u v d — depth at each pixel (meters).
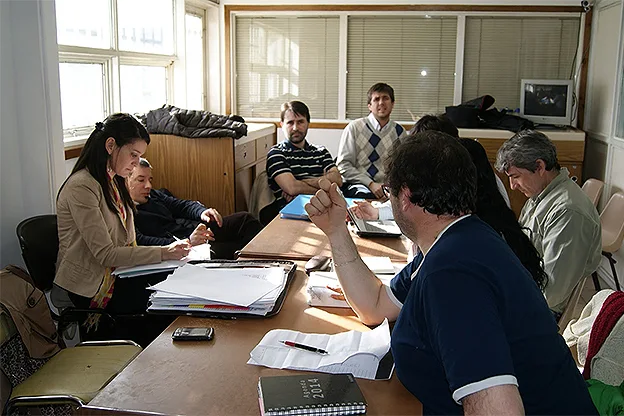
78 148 3.43
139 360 1.43
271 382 1.27
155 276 2.56
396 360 1.27
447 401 1.20
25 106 2.78
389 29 5.61
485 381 1.02
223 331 1.60
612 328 1.79
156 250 2.40
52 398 1.81
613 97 4.71
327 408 1.19
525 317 1.16
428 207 1.26
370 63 5.69
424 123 2.22
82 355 2.14
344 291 1.66
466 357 1.04
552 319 1.24
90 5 3.70
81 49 3.56
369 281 1.66
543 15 5.43
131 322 2.63
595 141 5.22
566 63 5.55
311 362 1.40
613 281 4.52
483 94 5.67
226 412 1.22
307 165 4.07
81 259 2.43
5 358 2.04
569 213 2.35
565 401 1.21
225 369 1.39
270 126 5.05
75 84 3.63
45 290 2.45
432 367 1.20
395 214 1.34
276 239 2.54
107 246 2.39
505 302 1.14
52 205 2.86
